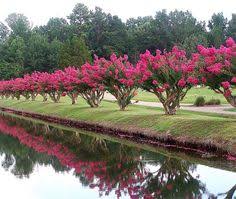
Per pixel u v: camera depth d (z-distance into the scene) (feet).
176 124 82.28
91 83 120.16
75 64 283.79
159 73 90.33
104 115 113.39
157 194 49.26
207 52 71.26
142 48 407.23
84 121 117.29
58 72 171.53
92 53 399.03
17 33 466.70
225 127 71.82
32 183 55.93
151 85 94.12
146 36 406.62
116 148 80.69
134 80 97.66
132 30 433.89
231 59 69.26
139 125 92.12
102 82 117.91
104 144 85.92
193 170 59.52
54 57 378.32
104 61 119.24
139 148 79.46
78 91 135.74
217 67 68.74
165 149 77.30
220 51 71.10
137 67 95.96
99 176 59.06
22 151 81.35
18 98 234.17
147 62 90.27
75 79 128.26
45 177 59.21
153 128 86.53
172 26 413.80
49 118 145.18
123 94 117.39
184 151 74.18
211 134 71.36
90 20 448.24
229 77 71.36
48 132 110.01
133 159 69.56
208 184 52.54
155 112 108.06
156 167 63.10
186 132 76.89
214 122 76.48
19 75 373.40
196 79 75.41
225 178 54.70
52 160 71.77
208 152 69.51
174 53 91.04
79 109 134.62
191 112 110.01
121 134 96.02
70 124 125.29
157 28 408.26
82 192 50.98
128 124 96.37
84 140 93.20
